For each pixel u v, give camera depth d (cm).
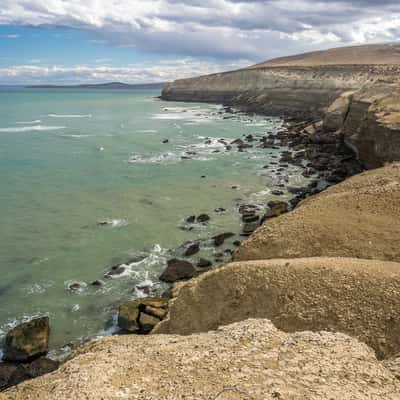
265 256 1716
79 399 726
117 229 2773
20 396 832
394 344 1091
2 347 1681
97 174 4125
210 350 885
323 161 4312
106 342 1291
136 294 2023
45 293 2033
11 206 3206
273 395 683
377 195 1944
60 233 2711
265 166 4319
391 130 3288
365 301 1210
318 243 1659
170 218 2955
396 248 1539
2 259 2358
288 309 1270
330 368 785
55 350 1655
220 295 1435
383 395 708
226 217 2962
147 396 721
